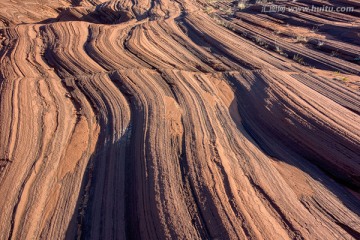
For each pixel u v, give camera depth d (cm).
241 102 731
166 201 447
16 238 425
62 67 879
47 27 1199
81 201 486
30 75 820
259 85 760
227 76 834
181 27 1239
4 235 427
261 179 490
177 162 519
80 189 505
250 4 1625
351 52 969
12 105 658
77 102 716
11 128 595
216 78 826
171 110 650
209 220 418
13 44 1056
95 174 532
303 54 982
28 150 555
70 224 452
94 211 469
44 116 640
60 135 602
